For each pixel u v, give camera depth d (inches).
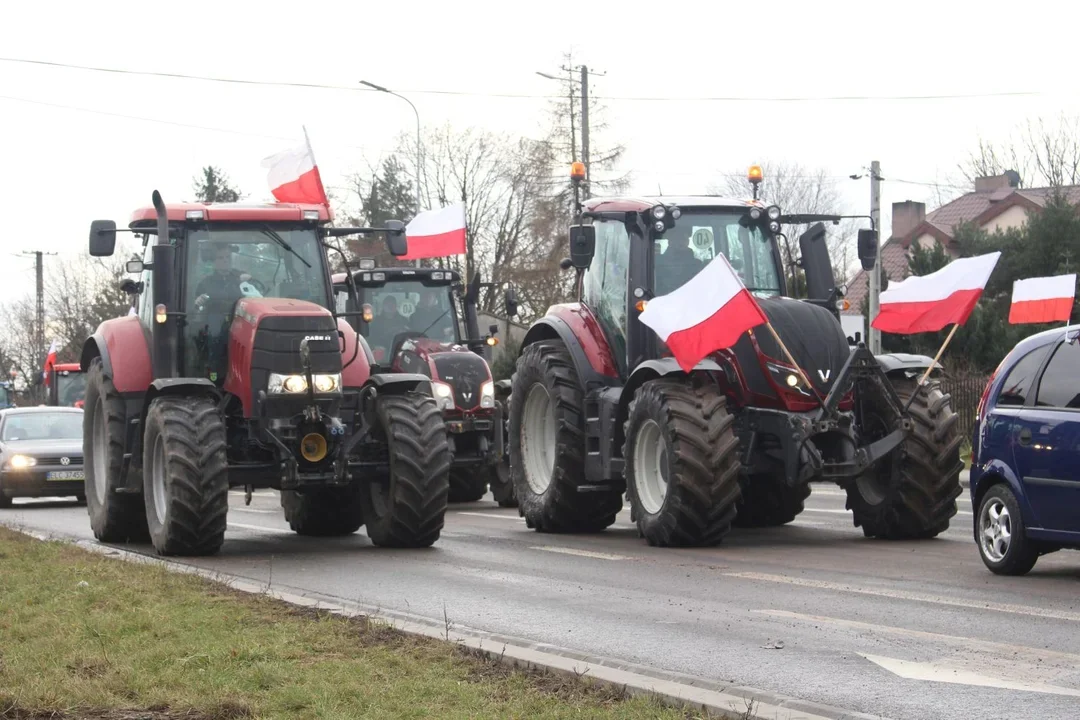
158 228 662.5
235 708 305.7
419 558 627.8
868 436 660.7
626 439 667.4
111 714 305.6
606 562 597.0
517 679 335.6
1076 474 489.4
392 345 1062.4
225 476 635.5
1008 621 422.3
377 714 296.7
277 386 640.4
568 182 2701.8
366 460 679.1
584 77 2471.7
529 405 779.4
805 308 657.6
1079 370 507.2
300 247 703.7
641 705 303.9
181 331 677.9
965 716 303.1
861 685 335.0
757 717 292.7
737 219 719.1
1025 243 1628.9
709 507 621.9
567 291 2716.5
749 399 645.3
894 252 3034.0
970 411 1302.9
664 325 621.6
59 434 1189.1
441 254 1186.6
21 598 469.7
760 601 472.4
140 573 533.6
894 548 631.8
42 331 3452.3
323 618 423.5
